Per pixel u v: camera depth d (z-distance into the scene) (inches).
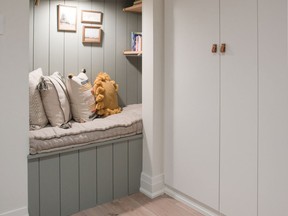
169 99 94.2
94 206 90.9
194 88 85.0
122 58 125.2
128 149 97.4
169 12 91.8
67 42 109.7
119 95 125.4
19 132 74.3
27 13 73.4
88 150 88.0
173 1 90.1
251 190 72.0
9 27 71.1
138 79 131.0
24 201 76.2
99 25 117.0
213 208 82.3
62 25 107.7
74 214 86.4
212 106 80.0
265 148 68.1
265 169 68.5
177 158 92.9
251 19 69.0
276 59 64.6
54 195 82.2
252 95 69.9
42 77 89.2
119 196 96.7
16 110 73.5
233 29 73.1
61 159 82.7
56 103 90.9
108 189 93.7
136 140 99.3
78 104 97.7
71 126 89.0
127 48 126.3
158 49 94.0
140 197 97.5
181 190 92.4
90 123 93.1
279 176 65.7
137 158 100.1
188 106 87.5
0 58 70.4
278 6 63.5
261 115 68.4
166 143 96.8
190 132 87.5
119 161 95.6
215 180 80.9
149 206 91.2
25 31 73.4
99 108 104.3
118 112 110.6
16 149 74.1
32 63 102.4
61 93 92.7
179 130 91.4
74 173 85.7
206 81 81.2
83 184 87.8
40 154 78.1
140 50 118.7
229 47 74.4
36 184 78.7
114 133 92.6
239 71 72.5
